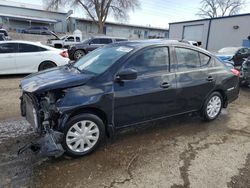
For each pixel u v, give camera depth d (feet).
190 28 100.73
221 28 86.79
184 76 13.14
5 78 27.71
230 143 12.34
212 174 9.57
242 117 16.48
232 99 16.20
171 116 13.24
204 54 14.44
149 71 11.92
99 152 10.99
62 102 9.67
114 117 11.02
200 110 14.70
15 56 27.35
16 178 8.91
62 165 9.85
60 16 153.58
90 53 14.44
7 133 12.62
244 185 8.96
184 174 9.52
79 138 10.30
